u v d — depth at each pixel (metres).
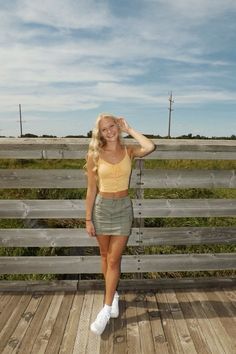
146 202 3.82
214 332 3.21
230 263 3.97
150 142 3.11
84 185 3.74
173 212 3.85
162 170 3.76
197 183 3.81
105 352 2.94
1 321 3.36
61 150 3.61
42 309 3.58
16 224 5.29
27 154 3.61
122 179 3.06
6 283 3.93
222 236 3.94
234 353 2.93
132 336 3.15
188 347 3.00
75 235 3.84
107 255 3.32
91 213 3.21
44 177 3.72
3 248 4.73
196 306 3.65
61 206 3.79
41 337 3.13
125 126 3.17
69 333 3.19
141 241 3.90
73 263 3.88
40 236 3.83
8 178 3.72
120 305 3.68
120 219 3.10
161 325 3.32
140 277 4.07
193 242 3.93
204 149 3.64
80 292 3.92
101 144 3.02
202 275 4.64
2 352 2.93
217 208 3.87
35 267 3.87
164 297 3.83
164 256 3.92
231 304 3.69
